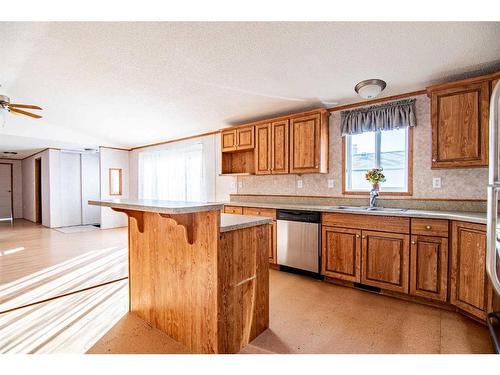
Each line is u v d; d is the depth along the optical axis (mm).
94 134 5531
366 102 3320
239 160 4559
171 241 1932
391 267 2570
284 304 2484
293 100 3371
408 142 3018
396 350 1771
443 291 2312
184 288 1842
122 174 7105
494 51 2139
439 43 2043
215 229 1628
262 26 1897
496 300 1857
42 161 7219
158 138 5914
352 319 2201
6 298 2576
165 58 2375
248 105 3613
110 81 2900
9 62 2475
